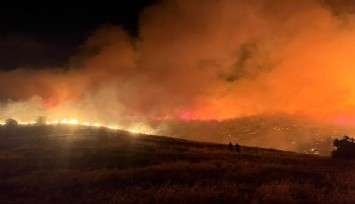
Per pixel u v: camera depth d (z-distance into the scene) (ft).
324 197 46.11
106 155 114.52
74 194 50.60
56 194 49.62
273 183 55.52
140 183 60.18
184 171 73.05
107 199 45.52
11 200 45.29
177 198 44.01
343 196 45.65
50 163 92.27
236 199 44.78
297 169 78.33
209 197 45.11
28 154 112.27
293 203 42.93
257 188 50.31
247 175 67.82
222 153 137.69
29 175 67.77
